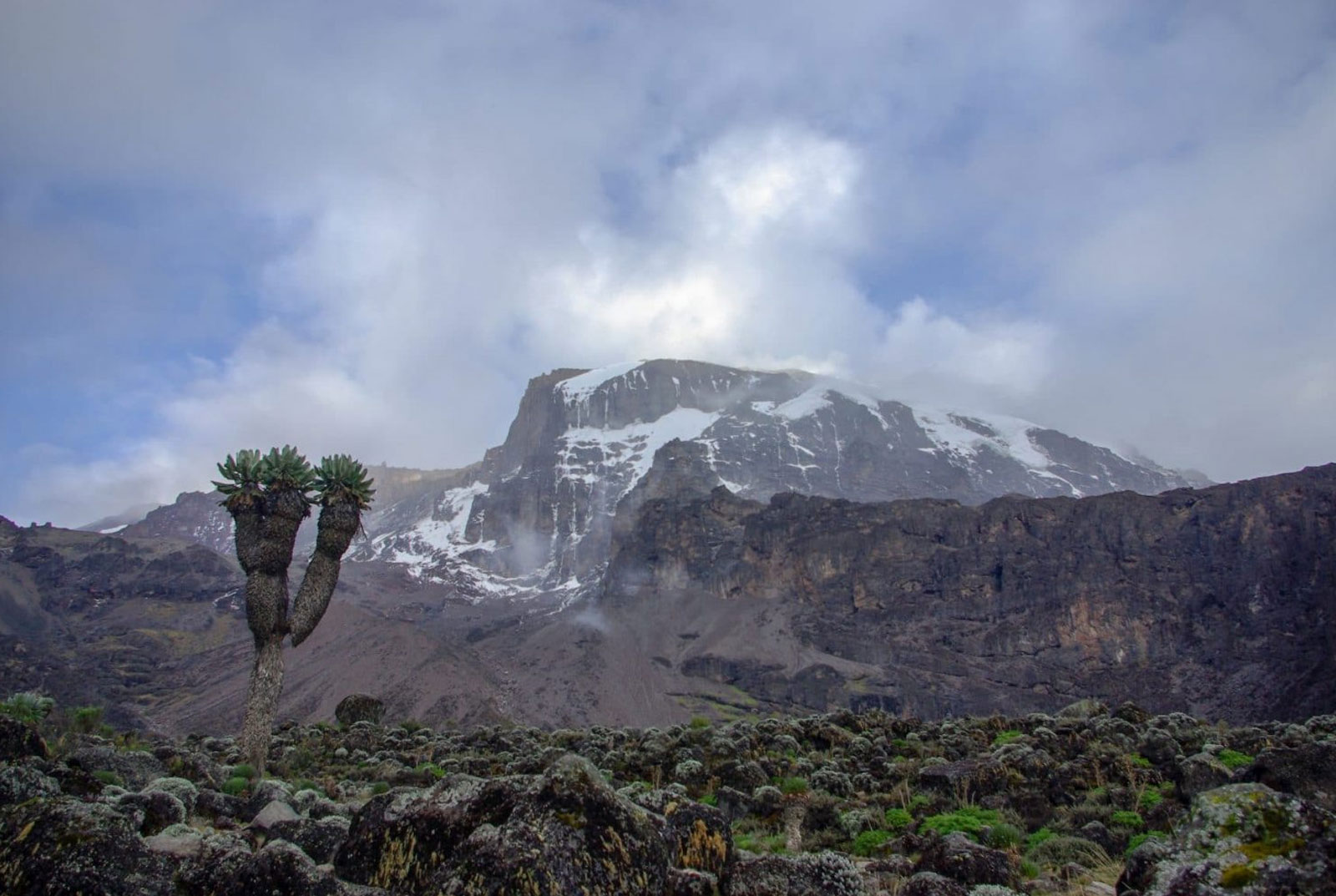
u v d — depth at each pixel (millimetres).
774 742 37812
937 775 26125
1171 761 26969
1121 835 19750
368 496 34531
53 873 8672
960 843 15336
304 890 9406
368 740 45094
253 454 33844
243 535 32594
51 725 29156
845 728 43875
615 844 9633
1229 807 9039
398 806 11203
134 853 9203
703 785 29422
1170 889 8656
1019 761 27109
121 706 165875
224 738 43969
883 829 22281
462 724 169750
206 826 15742
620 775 33094
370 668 188125
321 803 17266
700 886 10305
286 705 173875
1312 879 8133
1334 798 14258
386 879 10562
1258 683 183875
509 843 9078
